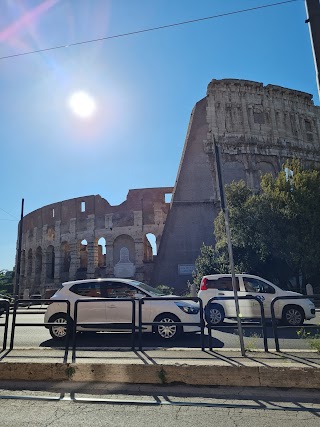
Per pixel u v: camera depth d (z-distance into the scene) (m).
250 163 41.50
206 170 40.81
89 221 49.53
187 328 10.24
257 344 9.43
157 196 47.59
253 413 4.75
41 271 56.81
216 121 42.56
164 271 37.66
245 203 27.39
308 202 25.62
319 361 6.25
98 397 5.48
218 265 28.53
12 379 6.27
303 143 45.38
